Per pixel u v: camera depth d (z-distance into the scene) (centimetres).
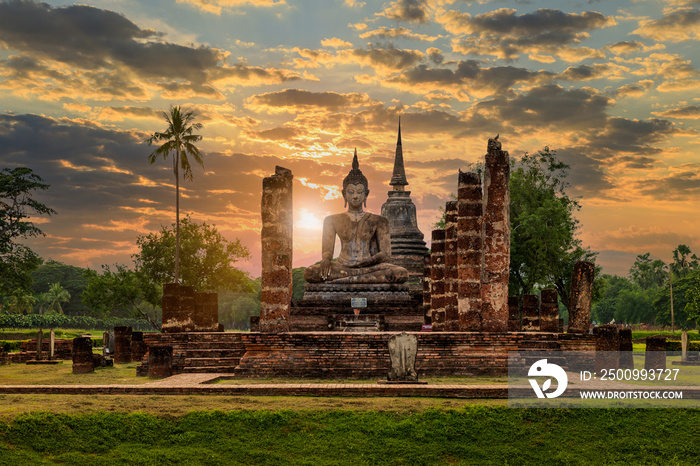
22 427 1521
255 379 2203
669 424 1653
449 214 2938
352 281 3309
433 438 1574
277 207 2420
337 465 1471
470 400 1775
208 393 1853
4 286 6291
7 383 2247
